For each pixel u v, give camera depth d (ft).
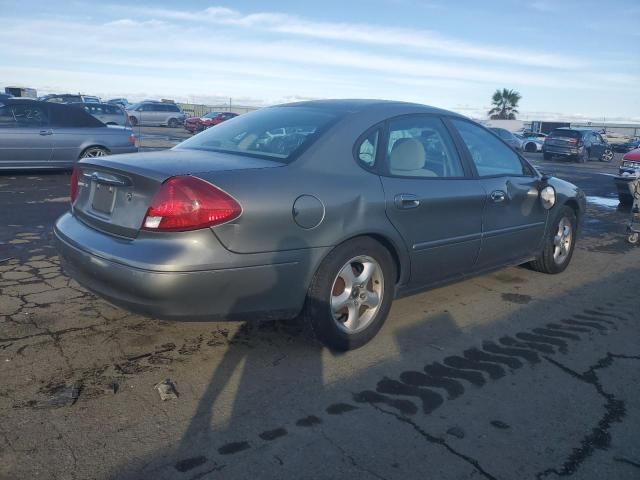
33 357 11.23
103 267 10.24
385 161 12.55
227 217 9.87
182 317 10.07
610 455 8.94
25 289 14.98
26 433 8.82
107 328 12.72
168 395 10.05
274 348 12.14
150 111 118.73
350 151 12.00
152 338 12.33
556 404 10.41
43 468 8.05
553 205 17.47
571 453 8.96
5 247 19.04
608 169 72.49
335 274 11.37
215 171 10.37
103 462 8.23
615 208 35.83
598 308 15.67
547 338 13.42
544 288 17.30
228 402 9.98
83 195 12.09
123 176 10.59
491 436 9.32
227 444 8.79
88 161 11.91
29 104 34.35
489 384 11.05
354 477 8.16
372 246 12.00
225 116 104.53
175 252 9.70
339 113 12.80
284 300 10.84
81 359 11.25
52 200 27.81
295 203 10.62
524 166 16.97
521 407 10.26
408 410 9.99
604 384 11.26
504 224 15.46
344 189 11.43
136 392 10.15
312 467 8.33
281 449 8.71
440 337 13.21
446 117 14.69
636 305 16.03
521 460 8.73
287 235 10.55
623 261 21.35
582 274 19.16
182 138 82.12
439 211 13.25
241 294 10.27
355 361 11.75
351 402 10.16
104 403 9.75
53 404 9.62
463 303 15.61
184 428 9.15
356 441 9.01
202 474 8.08
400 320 14.14
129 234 10.34
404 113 13.53
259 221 10.20
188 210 9.74
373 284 12.35
